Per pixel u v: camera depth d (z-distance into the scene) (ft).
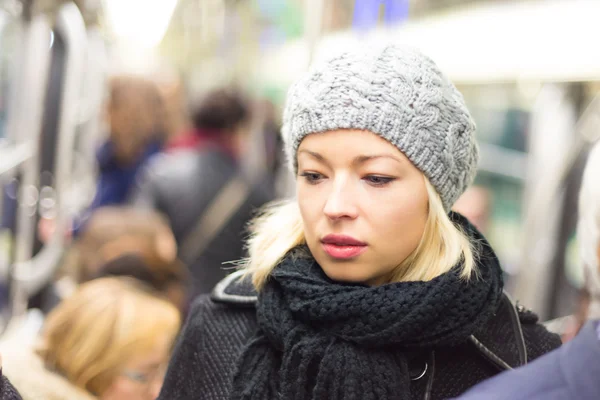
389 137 3.40
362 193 3.48
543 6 8.16
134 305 5.43
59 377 5.23
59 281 9.16
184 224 9.23
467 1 9.45
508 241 10.91
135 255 6.61
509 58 8.61
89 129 14.01
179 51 36.83
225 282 4.46
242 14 22.25
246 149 10.91
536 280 9.45
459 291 3.53
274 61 18.89
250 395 3.74
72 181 12.56
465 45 9.45
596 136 8.48
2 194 8.61
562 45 7.73
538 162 9.23
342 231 3.49
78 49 9.39
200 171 9.28
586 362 2.58
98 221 6.98
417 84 3.48
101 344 5.22
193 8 31.22
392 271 3.73
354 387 3.42
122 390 5.25
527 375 2.67
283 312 3.74
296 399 3.55
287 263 3.85
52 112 9.22
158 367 5.43
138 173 12.17
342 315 3.47
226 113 9.39
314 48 8.95
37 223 9.18
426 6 10.03
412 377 3.76
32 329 8.36
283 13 17.89
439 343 3.52
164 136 12.98
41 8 8.77
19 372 5.13
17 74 8.77
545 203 9.20
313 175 3.62
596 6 7.19
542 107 8.95
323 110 3.44
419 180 3.53
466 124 3.67
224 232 9.27
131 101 11.96
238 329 4.25
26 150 8.77
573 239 9.05
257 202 9.45
